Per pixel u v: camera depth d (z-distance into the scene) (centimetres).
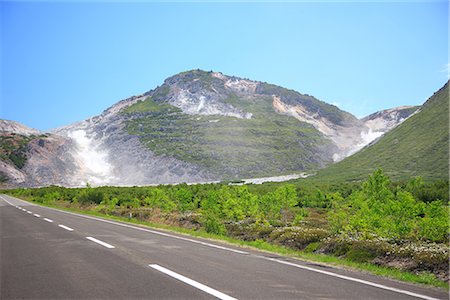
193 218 2386
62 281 707
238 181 17650
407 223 1455
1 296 610
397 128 15775
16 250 1082
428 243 1337
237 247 1227
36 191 8819
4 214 2758
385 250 1134
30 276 749
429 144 11919
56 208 3809
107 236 1435
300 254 1126
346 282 734
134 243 1245
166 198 2994
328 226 2306
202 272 793
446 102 13912
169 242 1291
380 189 2370
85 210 3684
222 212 2438
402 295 646
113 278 732
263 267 870
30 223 1997
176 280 718
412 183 4172
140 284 685
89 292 631
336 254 1255
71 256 982
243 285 686
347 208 2397
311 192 5953
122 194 5288
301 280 741
